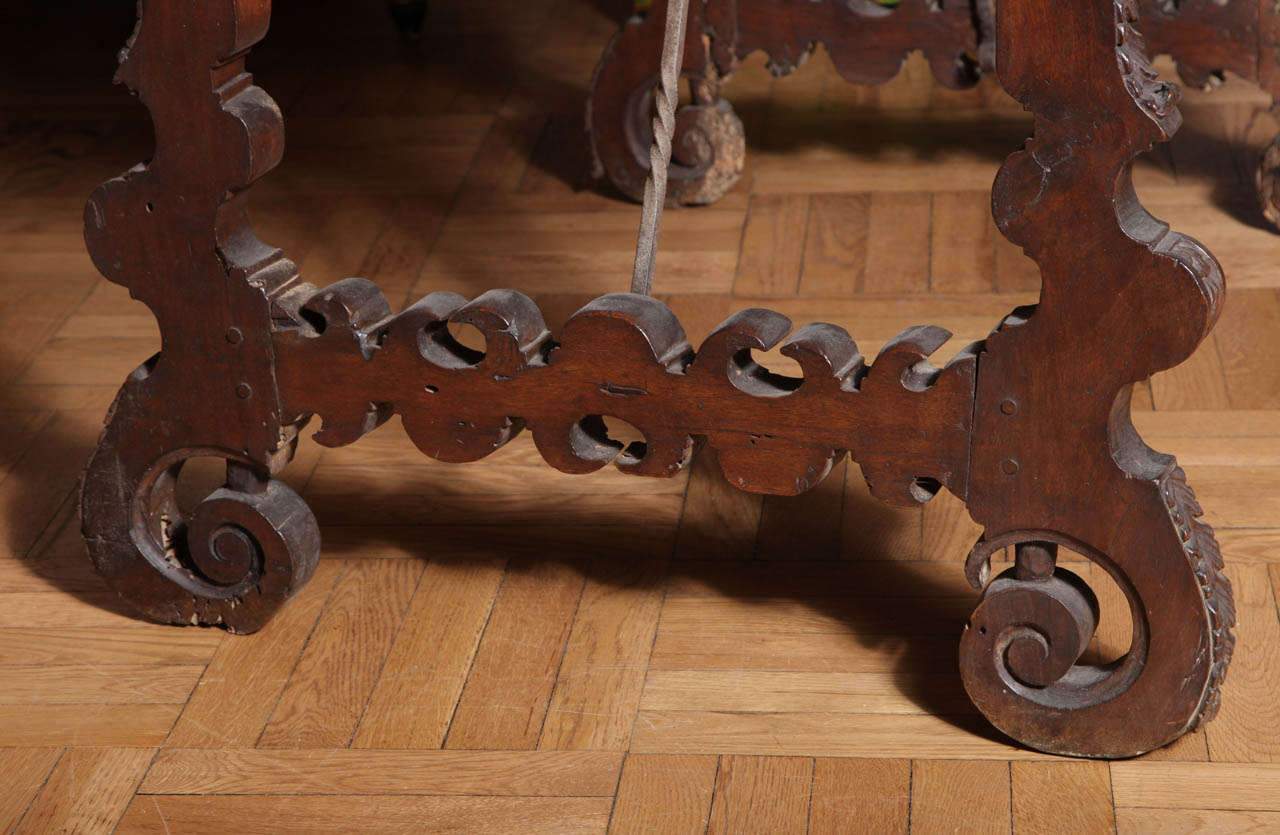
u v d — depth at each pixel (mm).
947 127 2801
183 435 1942
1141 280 1722
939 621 1969
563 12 3467
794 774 1842
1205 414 2199
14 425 2289
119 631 2016
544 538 2088
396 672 1951
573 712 1903
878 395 1809
